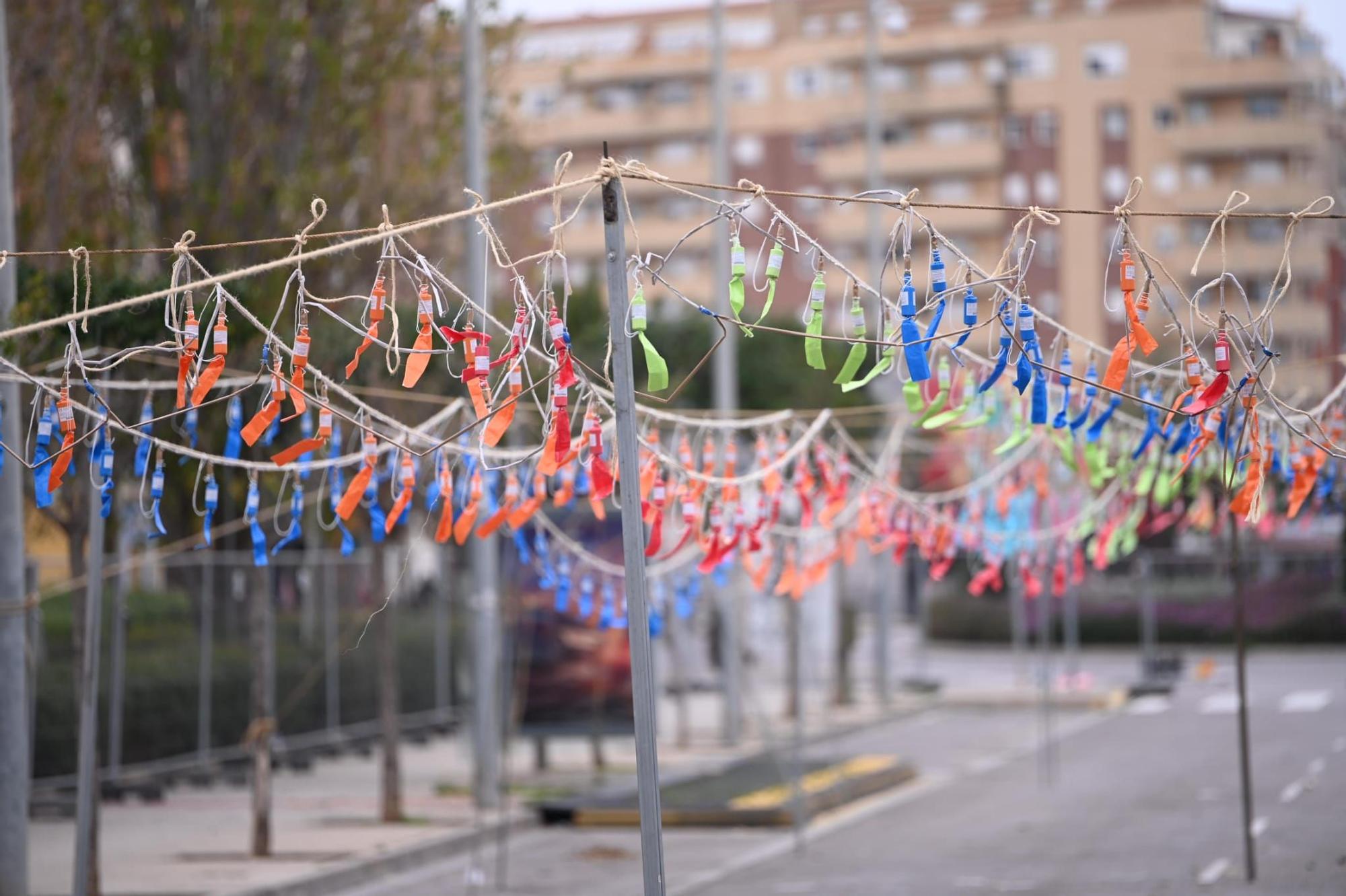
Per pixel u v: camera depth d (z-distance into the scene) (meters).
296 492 9.67
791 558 13.06
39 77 19.05
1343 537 44.66
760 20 84.62
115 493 15.45
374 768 23.31
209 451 14.53
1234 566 13.36
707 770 22.23
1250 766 20.58
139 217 21.28
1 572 11.45
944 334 7.37
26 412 12.65
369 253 19.86
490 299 17.56
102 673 19.75
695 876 14.71
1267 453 10.35
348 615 25.48
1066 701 31.61
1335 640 42.22
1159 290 7.57
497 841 17.22
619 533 21.31
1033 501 16.97
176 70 21.48
